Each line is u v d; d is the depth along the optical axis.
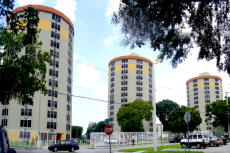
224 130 76.81
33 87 22.83
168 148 29.70
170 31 8.30
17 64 21.48
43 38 60.81
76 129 126.00
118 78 101.31
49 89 59.94
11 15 9.95
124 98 98.19
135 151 26.05
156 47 8.55
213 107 61.81
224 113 58.88
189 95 132.12
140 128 68.31
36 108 57.12
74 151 30.12
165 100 96.62
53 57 62.06
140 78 100.81
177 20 7.86
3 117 56.34
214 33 8.48
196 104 126.69
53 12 63.84
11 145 41.00
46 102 58.88
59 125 61.06
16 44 21.02
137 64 101.50
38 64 23.25
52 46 62.31
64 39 66.38
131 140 48.50
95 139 41.41
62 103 63.03
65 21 67.69
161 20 7.89
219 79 125.88
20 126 55.00
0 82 19.20
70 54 70.25
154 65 26.34
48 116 58.75
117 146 42.03
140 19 8.01
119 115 70.38
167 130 89.56
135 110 69.12
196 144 30.23
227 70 8.88
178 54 8.77
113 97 101.31
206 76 125.38
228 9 7.79
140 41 8.41
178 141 52.25
